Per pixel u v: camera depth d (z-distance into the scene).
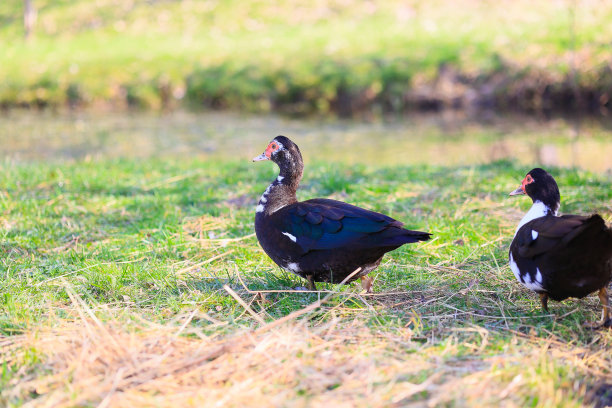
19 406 5.53
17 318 7.31
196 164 16.66
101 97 30.31
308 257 7.74
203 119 27.30
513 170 14.46
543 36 29.59
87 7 43.50
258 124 26.06
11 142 23.14
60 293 8.20
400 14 37.62
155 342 6.47
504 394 5.50
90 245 10.16
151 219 11.37
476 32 32.16
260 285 8.48
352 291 8.20
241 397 5.48
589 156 19.16
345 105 28.42
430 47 30.56
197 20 40.06
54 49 37.00
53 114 28.84
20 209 11.80
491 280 8.55
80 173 14.82
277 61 31.23
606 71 25.78
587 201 11.79
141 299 8.09
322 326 6.96
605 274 6.69
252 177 14.76
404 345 6.58
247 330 6.77
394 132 23.98
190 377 5.91
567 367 6.06
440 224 10.66
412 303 7.87
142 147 22.25
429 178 14.14
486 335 6.75
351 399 5.48
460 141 22.12
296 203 8.07
